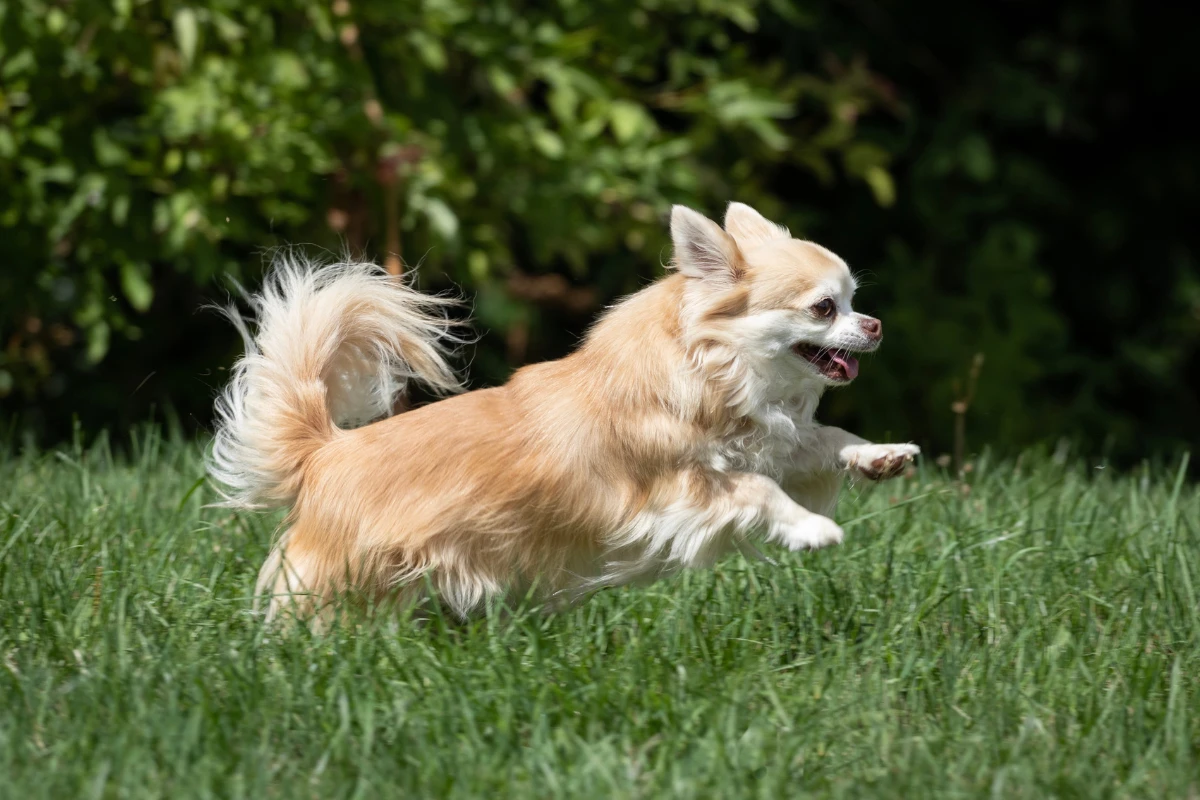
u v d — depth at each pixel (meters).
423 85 12.38
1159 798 4.81
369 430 6.48
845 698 5.53
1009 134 18.12
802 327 6.32
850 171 14.87
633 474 6.32
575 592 6.49
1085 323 18.12
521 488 6.25
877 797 4.75
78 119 11.55
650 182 12.82
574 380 6.43
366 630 6.11
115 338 14.76
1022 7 17.78
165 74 11.50
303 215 11.74
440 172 11.79
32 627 6.04
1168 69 17.84
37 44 11.03
